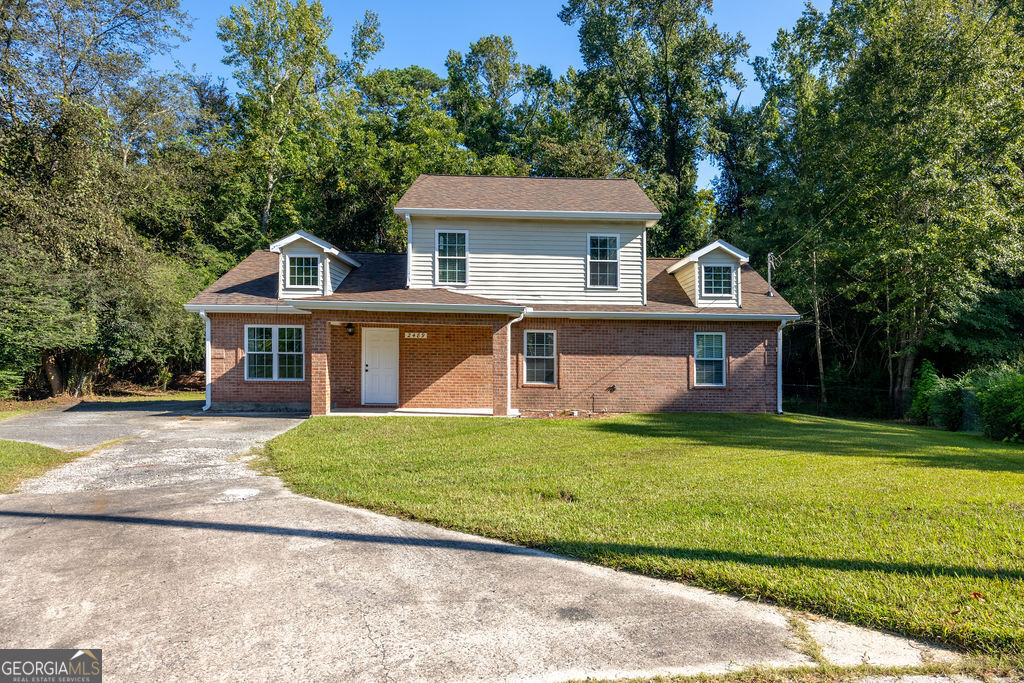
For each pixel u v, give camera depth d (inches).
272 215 1248.8
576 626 144.6
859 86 959.0
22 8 815.7
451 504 251.6
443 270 654.5
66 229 804.0
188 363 1100.5
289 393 659.4
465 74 1654.8
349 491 276.4
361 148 1254.3
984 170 837.2
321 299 565.6
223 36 1190.3
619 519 226.4
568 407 662.5
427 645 135.6
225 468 339.3
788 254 1032.2
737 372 674.2
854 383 1061.1
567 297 667.4
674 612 151.8
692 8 1407.5
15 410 682.8
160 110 1080.8
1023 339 860.6
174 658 130.0
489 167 1320.1
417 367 663.8
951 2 876.0
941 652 129.5
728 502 248.7
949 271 813.2
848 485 279.0
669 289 724.7
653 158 1465.3
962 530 207.8
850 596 153.8
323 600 160.4
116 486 293.9
